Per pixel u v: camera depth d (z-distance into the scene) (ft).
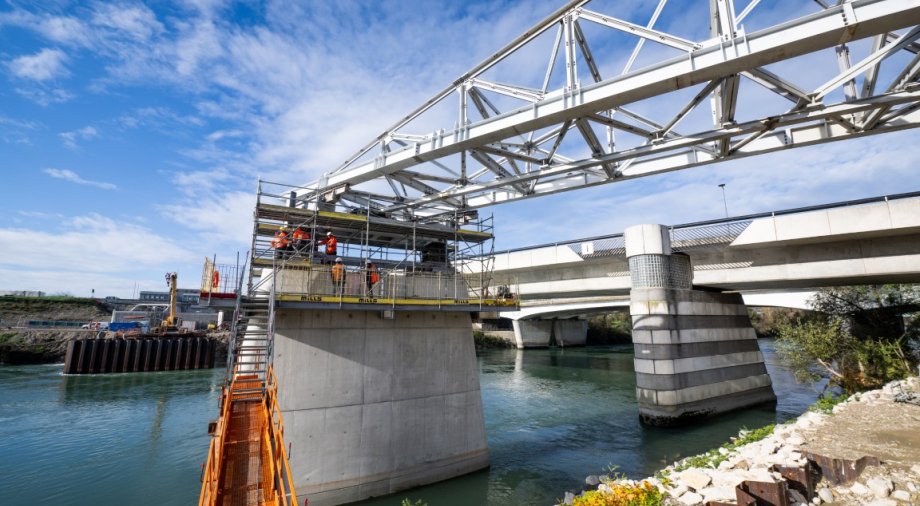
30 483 65.41
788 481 32.89
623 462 66.74
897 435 46.09
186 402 120.67
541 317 261.24
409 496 54.39
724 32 48.65
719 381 97.76
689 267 104.32
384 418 56.85
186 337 199.82
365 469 54.03
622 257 118.83
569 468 64.03
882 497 30.94
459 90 69.72
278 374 52.06
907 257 84.23
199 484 64.80
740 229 96.63
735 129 58.80
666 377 89.04
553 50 61.21
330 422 53.42
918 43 52.24
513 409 105.19
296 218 64.39
